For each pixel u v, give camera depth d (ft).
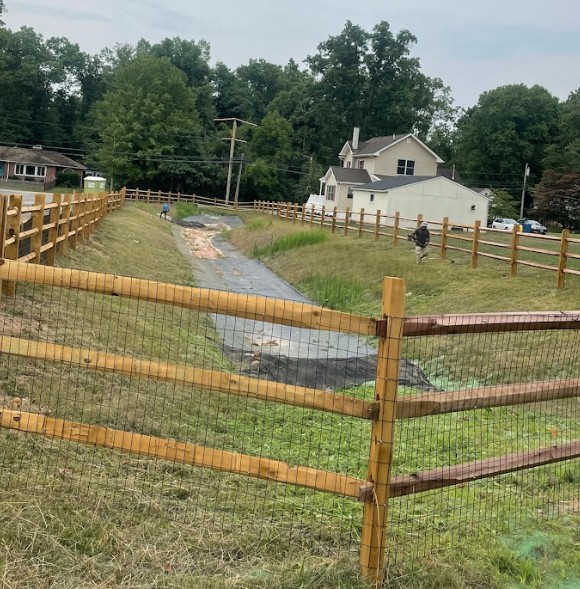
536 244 94.02
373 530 11.85
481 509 15.90
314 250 77.87
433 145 280.72
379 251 72.49
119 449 12.66
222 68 293.02
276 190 238.68
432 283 54.75
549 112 252.01
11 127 269.85
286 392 12.07
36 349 12.78
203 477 16.58
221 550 12.59
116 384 23.44
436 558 13.03
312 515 14.67
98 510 13.42
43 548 11.77
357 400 11.88
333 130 266.77
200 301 12.28
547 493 17.57
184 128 223.30
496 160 257.75
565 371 30.76
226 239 114.73
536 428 23.95
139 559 11.87
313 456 20.58
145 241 78.23
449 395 12.87
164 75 224.33
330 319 11.81
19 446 15.76
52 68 282.36
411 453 21.02
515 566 13.14
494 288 49.42
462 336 36.52
